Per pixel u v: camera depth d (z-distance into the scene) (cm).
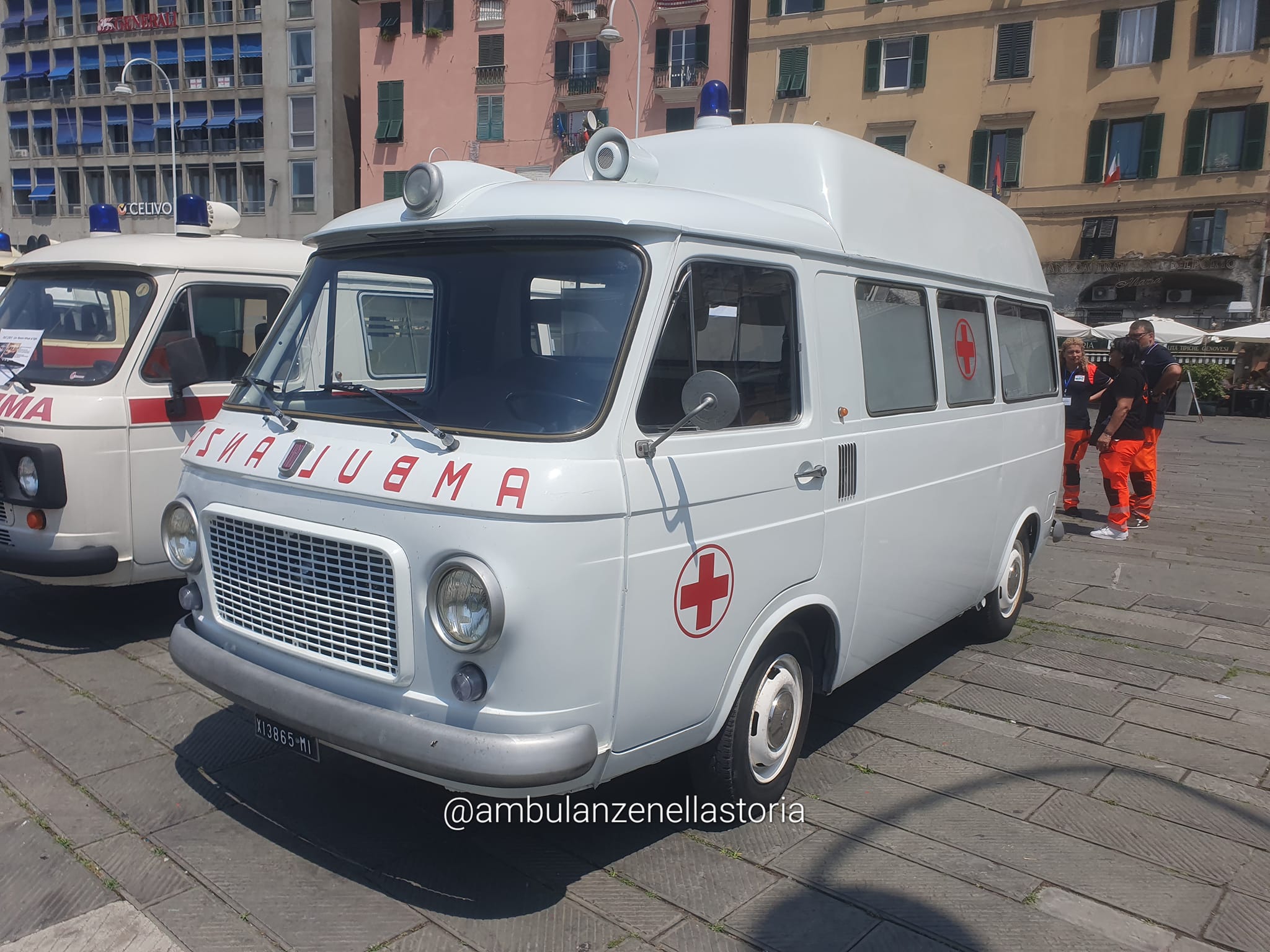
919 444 461
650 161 394
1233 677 565
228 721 466
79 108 4691
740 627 349
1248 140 2845
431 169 342
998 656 600
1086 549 904
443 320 340
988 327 553
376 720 298
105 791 396
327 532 312
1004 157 3119
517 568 280
